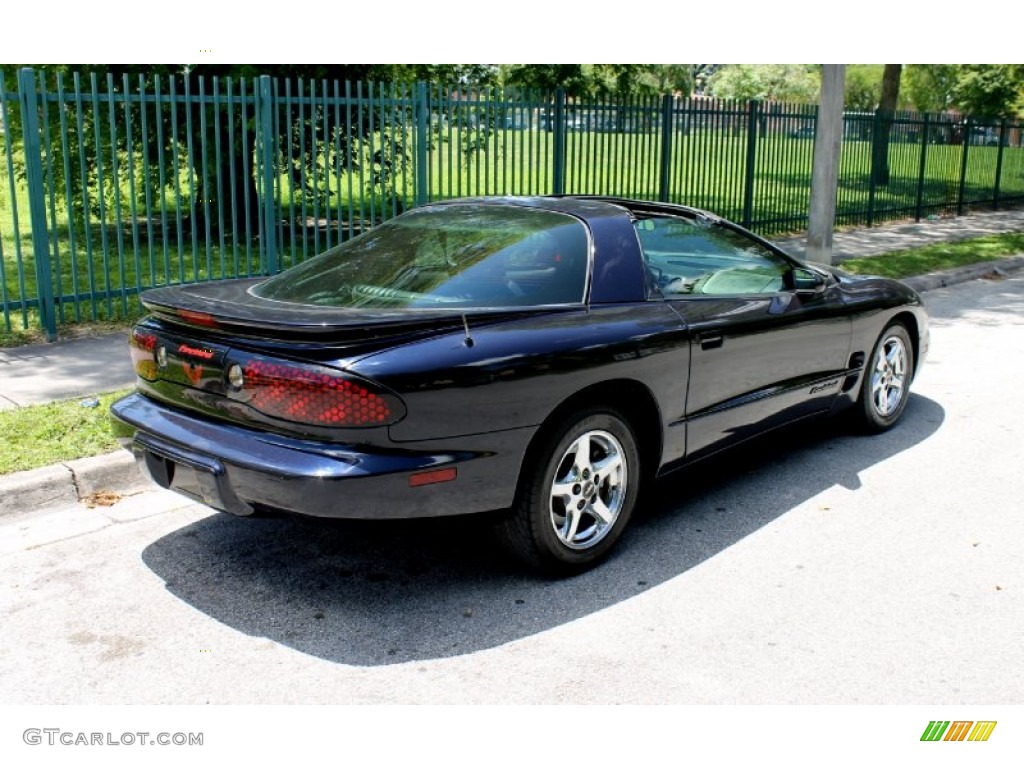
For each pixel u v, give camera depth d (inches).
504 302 151.6
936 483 203.2
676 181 543.8
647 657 135.1
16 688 128.0
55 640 140.1
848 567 163.2
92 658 135.3
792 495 196.7
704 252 186.2
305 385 131.6
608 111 496.1
